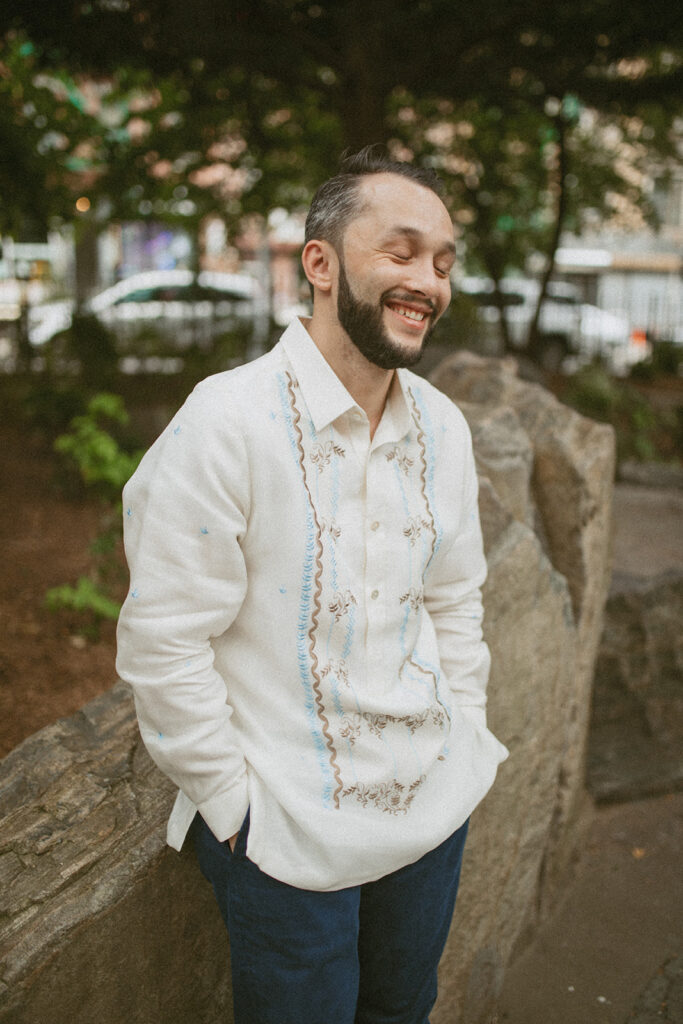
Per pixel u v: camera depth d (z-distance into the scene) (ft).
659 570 14.92
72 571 13.70
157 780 5.82
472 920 7.55
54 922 4.78
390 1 23.56
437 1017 7.24
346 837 4.27
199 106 29.53
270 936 4.36
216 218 41.83
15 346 31.30
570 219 51.60
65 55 25.27
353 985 4.50
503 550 7.48
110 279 59.26
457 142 42.83
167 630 4.01
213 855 4.64
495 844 7.77
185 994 5.50
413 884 4.67
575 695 9.30
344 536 4.28
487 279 63.67
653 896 9.58
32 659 10.76
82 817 5.49
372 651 4.39
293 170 38.81
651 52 28.02
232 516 4.05
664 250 93.56
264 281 54.95
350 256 4.21
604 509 9.64
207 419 4.04
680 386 50.01
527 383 10.67
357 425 4.31
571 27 25.09
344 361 4.40
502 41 26.09
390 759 4.41
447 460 4.78
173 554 4.01
